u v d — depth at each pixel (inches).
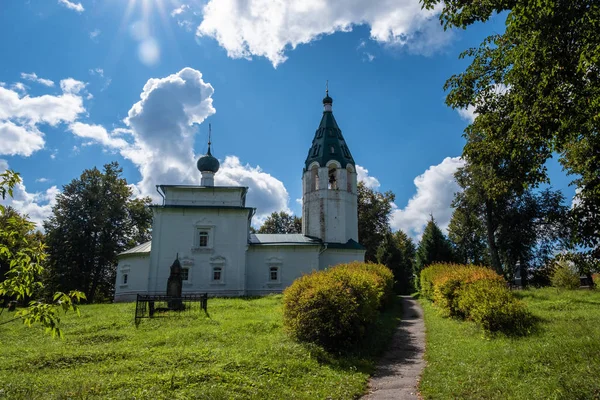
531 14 300.7
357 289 546.3
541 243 1497.3
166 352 438.3
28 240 263.9
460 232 1911.9
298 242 1476.4
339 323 488.4
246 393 317.4
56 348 487.8
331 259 1517.0
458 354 438.3
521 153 386.0
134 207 1893.5
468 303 621.6
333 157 1633.9
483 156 430.9
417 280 1581.0
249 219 1537.9
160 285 1331.2
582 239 424.2
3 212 243.3
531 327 511.8
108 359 422.3
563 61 303.6
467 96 437.7
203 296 792.9
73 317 740.0
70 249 1637.6
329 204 1583.4
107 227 1737.2
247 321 626.2
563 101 322.3
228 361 392.2
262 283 1421.0
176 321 654.5
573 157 443.2
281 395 318.0
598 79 301.3
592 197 416.2
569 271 1070.4
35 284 253.6
